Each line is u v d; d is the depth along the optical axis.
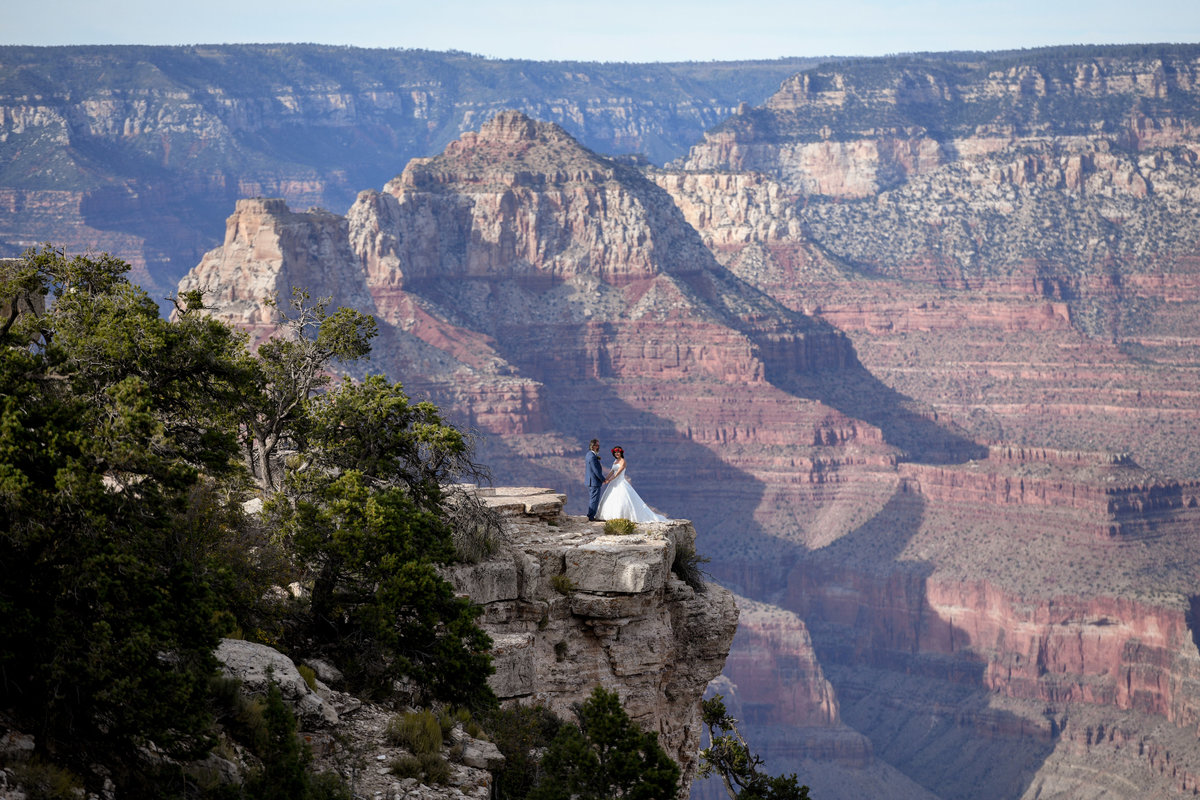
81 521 57.91
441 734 71.81
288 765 60.50
